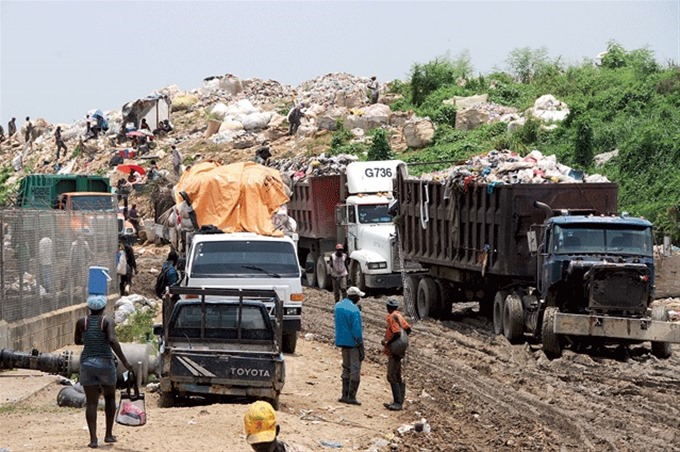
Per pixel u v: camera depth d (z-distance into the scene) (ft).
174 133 280.31
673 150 148.15
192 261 84.43
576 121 182.70
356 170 130.93
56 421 53.16
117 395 63.67
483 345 88.53
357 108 252.42
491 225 92.94
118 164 258.98
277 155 234.38
